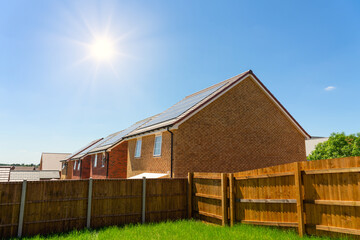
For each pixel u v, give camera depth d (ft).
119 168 81.35
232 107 58.08
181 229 30.89
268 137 61.62
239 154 57.00
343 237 22.24
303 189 25.62
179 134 51.16
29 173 146.41
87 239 27.71
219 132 55.47
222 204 33.12
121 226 34.86
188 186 40.55
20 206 30.17
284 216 27.50
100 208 34.83
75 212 33.32
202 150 52.90
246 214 31.45
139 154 67.00
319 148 86.12
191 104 59.11
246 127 59.11
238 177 32.50
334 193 23.18
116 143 80.02
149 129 60.39
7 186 29.86
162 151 55.47
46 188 31.94
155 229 31.22
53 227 31.81
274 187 28.53
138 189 37.47
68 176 142.72
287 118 65.10
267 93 62.49
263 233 26.84
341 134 81.20
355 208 21.76
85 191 34.22
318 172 24.29
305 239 23.79
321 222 24.06
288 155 63.67
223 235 27.09
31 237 29.40
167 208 38.99
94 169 97.40
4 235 29.14
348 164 22.17
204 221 36.88
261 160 59.52
